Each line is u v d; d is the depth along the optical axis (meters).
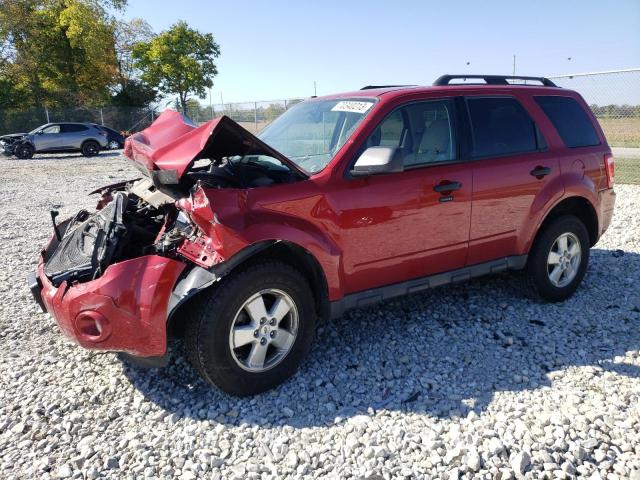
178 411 3.20
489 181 4.06
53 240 4.21
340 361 3.76
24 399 3.34
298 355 3.44
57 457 2.79
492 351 3.86
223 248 2.94
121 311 2.95
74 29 36.81
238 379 3.20
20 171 17.70
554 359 3.72
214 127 2.97
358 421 3.03
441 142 3.94
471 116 4.12
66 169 18.34
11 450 2.85
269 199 3.20
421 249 3.85
